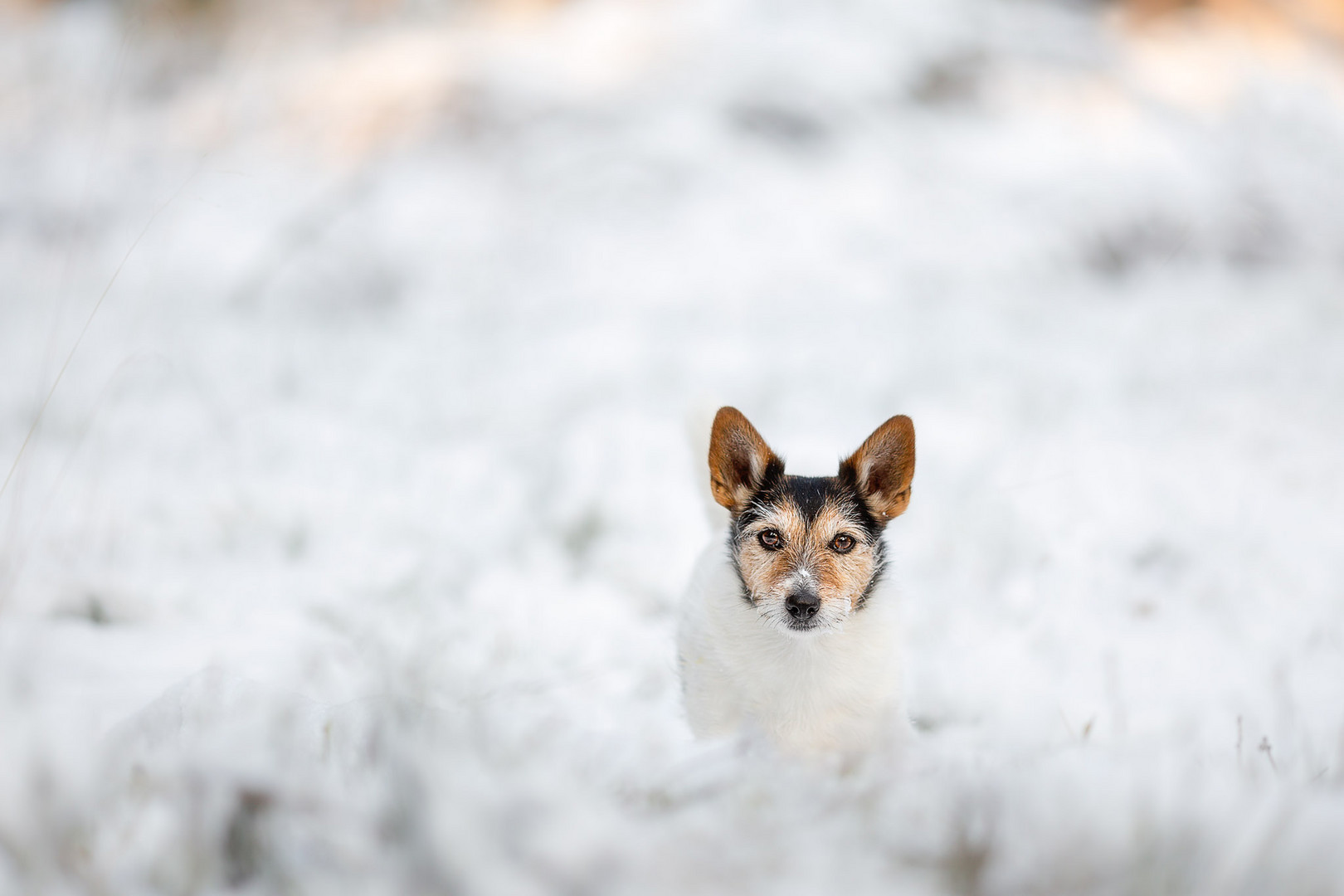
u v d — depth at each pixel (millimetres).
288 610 5090
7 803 2426
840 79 19016
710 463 4465
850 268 15156
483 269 15156
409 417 9602
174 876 2301
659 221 15930
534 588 5918
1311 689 4406
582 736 3182
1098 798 2621
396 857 2221
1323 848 2375
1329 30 24734
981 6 21844
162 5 20109
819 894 2232
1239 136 19922
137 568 5453
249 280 14594
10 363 10180
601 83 19312
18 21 22203
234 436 8414
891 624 4145
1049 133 18859
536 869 2105
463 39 21328
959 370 10852
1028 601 5637
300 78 20328
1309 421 8500
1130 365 11000
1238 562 6016
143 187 16828
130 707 3383
